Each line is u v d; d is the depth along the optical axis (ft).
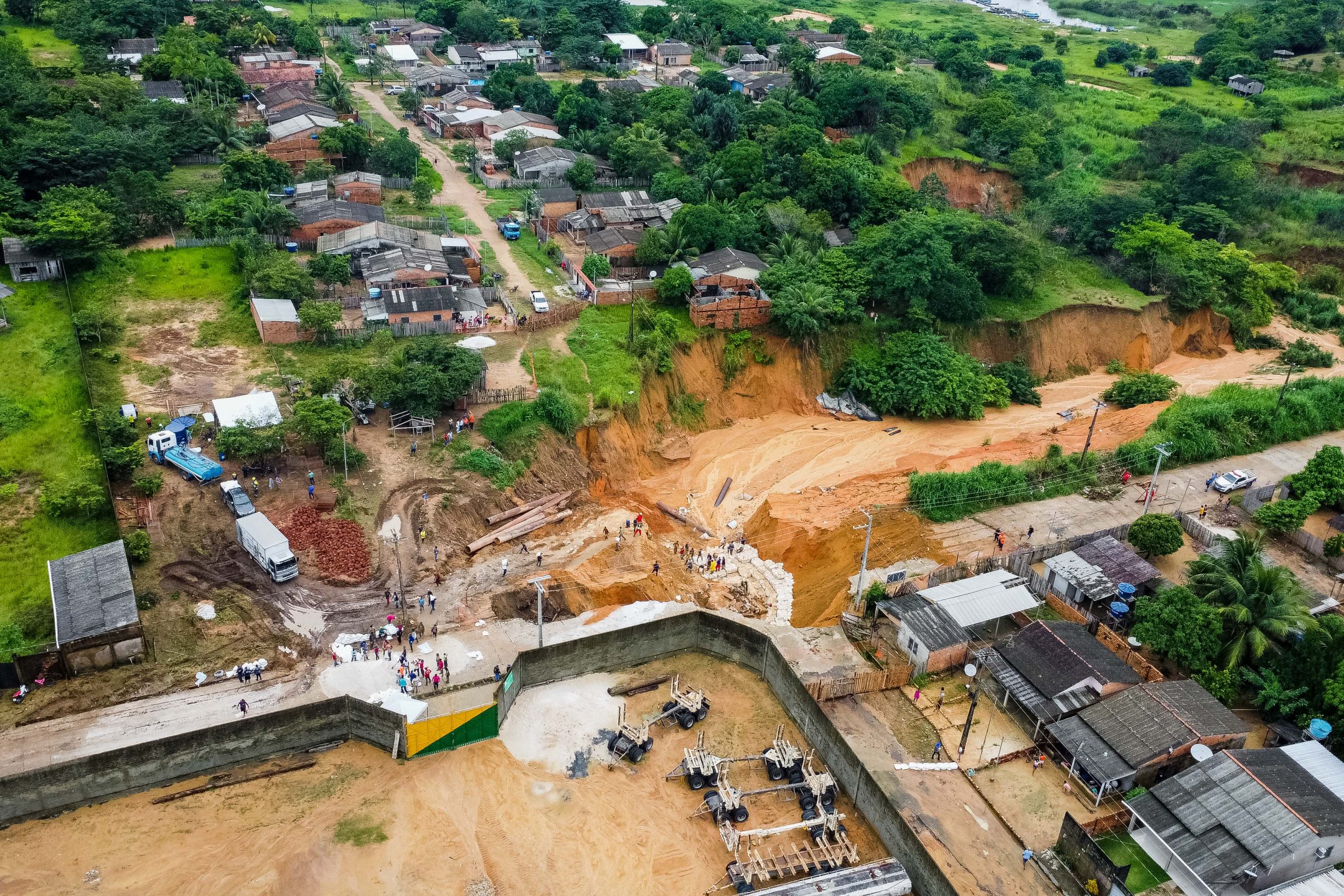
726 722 207.62
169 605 211.00
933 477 276.41
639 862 174.81
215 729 182.91
